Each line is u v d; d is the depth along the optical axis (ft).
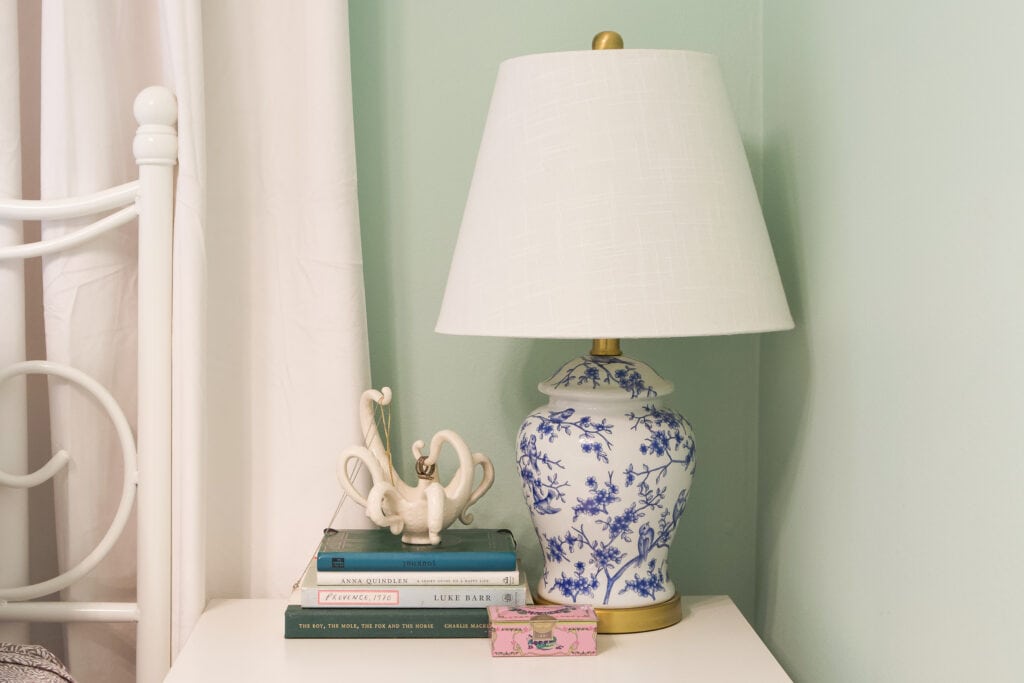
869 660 3.28
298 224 4.29
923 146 2.90
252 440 4.34
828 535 3.67
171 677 3.39
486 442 4.65
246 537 4.38
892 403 3.11
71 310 4.18
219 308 4.31
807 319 3.91
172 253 4.13
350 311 4.28
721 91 3.67
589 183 3.39
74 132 4.11
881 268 3.18
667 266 3.34
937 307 2.82
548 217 3.40
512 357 4.62
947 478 2.77
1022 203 2.41
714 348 4.66
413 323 4.61
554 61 3.51
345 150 4.24
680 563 4.70
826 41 3.69
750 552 4.68
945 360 2.77
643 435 3.69
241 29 4.25
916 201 2.95
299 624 3.74
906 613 3.01
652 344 4.65
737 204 3.53
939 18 2.81
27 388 4.50
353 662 3.52
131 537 4.40
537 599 3.97
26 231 4.45
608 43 3.77
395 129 4.56
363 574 3.76
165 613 4.18
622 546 3.77
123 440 4.18
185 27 4.01
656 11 4.56
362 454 3.99
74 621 4.25
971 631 2.64
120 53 4.26
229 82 4.26
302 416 4.33
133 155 4.23
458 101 4.56
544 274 3.36
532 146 3.49
